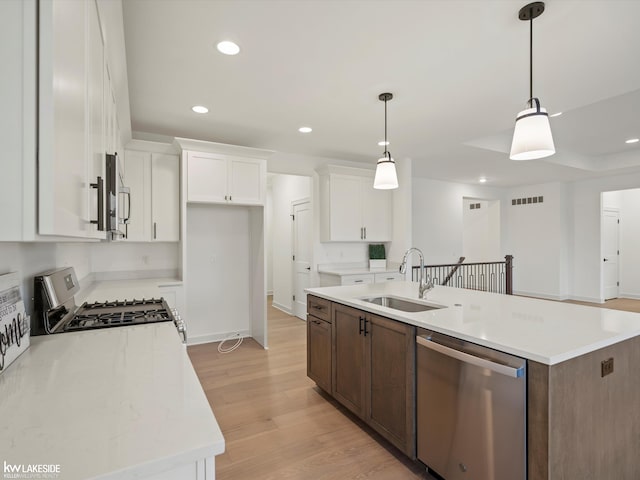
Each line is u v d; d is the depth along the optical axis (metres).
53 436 0.77
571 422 1.40
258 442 2.26
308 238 5.45
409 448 1.95
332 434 2.35
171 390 1.01
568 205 7.50
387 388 2.12
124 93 2.41
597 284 7.08
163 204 3.72
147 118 3.45
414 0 1.79
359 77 2.63
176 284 3.58
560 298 7.32
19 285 1.35
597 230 7.07
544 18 1.94
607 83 2.74
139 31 2.04
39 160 0.67
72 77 0.84
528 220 7.91
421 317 1.96
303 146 4.53
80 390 1.00
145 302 2.30
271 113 3.34
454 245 7.51
